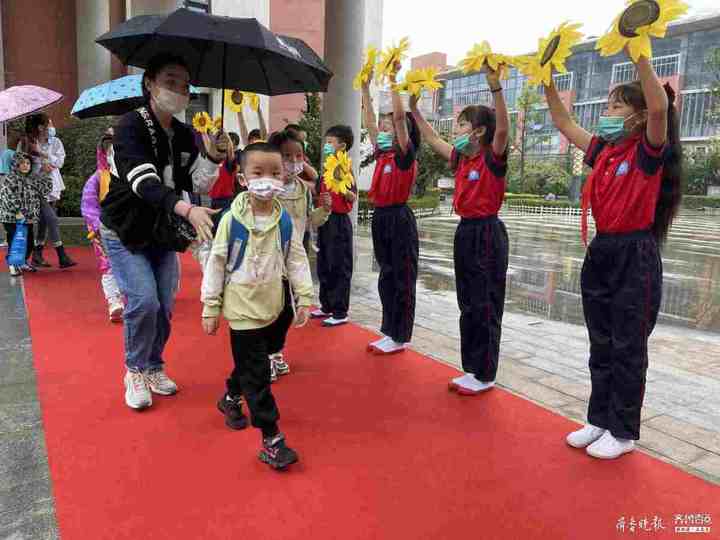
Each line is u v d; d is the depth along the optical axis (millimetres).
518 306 6875
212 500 2436
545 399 3625
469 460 2816
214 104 13953
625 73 40031
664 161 2693
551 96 3098
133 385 3275
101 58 11992
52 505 2371
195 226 2699
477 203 3502
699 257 12359
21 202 6559
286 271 2840
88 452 2801
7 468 2635
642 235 2738
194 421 3158
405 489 2553
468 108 3535
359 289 7070
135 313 3164
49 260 7898
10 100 6195
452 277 8664
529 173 41656
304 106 19016
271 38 3189
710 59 35531
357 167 8070
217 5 14383
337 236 5098
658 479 2693
